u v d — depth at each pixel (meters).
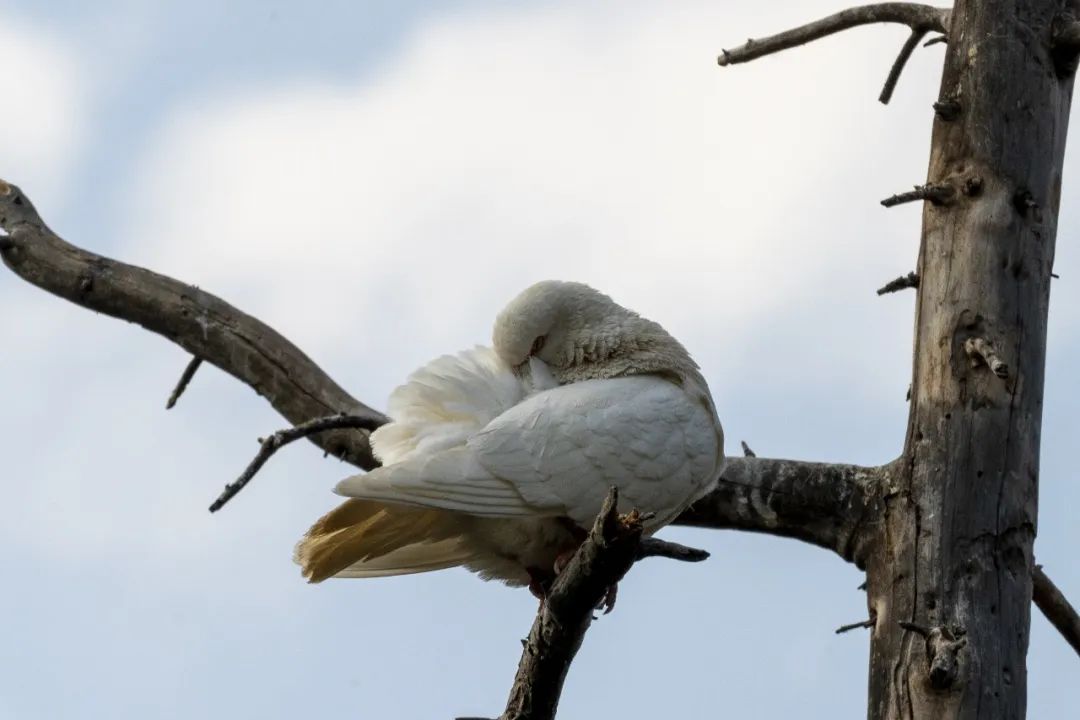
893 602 12.23
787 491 13.73
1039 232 12.75
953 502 12.18
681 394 12.33
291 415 16.05
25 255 17.12
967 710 11.43
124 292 16.69
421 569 12.48
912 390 12.77
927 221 13.00
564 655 9.70
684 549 10.08
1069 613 13.86
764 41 14.33
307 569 11.52
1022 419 12.34
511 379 12.41
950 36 13.32
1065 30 13.06
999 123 12.87
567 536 11.95
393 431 11.86
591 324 12.97
